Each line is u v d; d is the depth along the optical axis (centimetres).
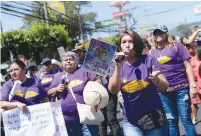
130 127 400
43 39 2578
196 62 695
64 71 510
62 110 493
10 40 2512
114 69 395
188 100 548
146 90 388
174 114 557
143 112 390
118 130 679
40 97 494
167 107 554
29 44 2555
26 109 472
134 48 391
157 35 550
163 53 549
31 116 473
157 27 548
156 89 395
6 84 488
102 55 452
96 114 470
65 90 495
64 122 484
